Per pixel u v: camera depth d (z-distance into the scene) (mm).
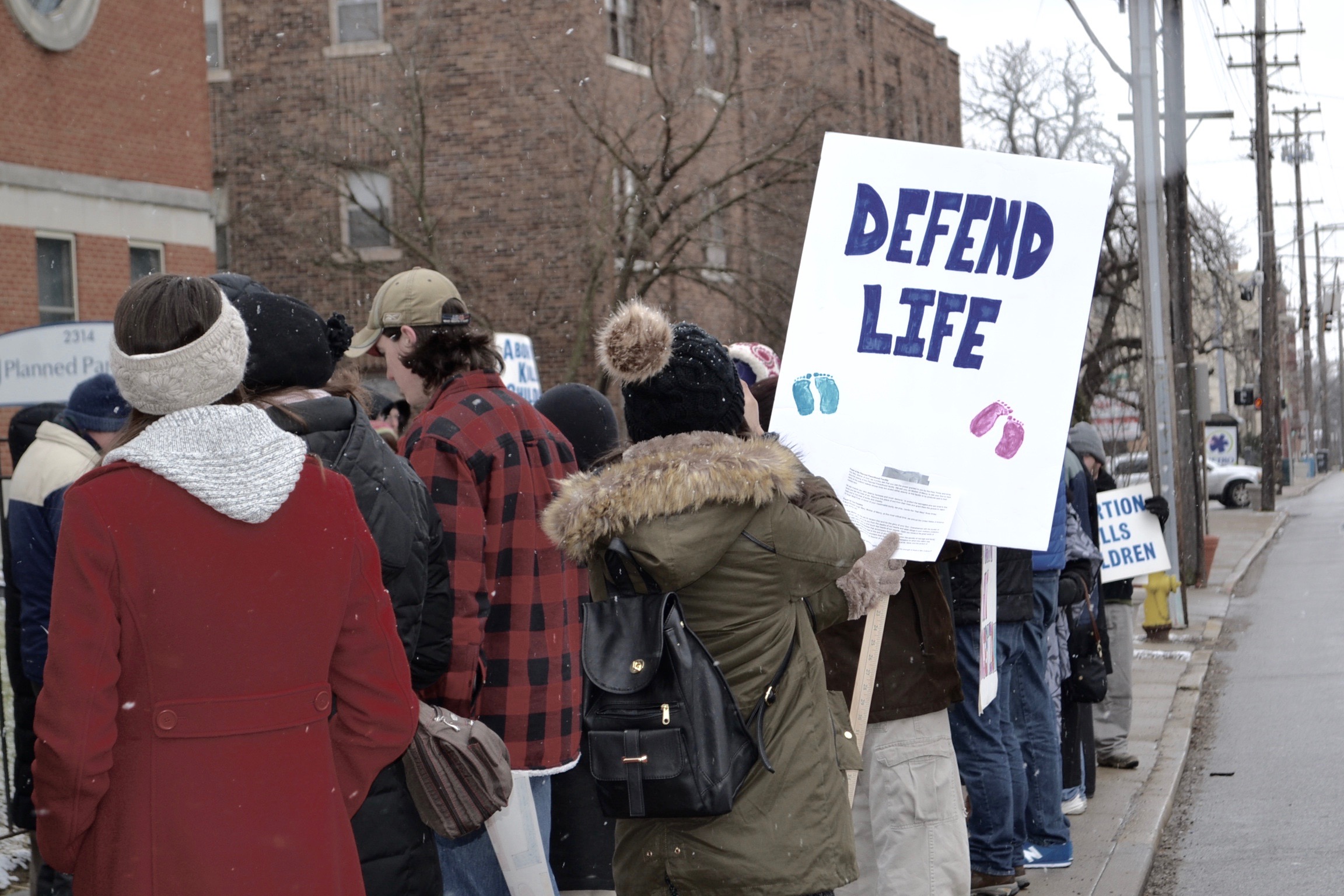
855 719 3754
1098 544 6879
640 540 2979
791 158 20656
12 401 6848
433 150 20812
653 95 20328
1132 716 8594
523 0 20328
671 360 3127
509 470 3814
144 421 2463
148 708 2312
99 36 16984
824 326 4227
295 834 2385
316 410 2865
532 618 3848
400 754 2646
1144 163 14289
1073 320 4164
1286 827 6500
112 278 17234
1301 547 25062
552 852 4621
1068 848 5570
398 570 2920
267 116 21844
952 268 4203
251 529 2393
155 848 2283
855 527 3240
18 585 4121
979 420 4145
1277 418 43844
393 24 21328
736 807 2984
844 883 3043
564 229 20125
